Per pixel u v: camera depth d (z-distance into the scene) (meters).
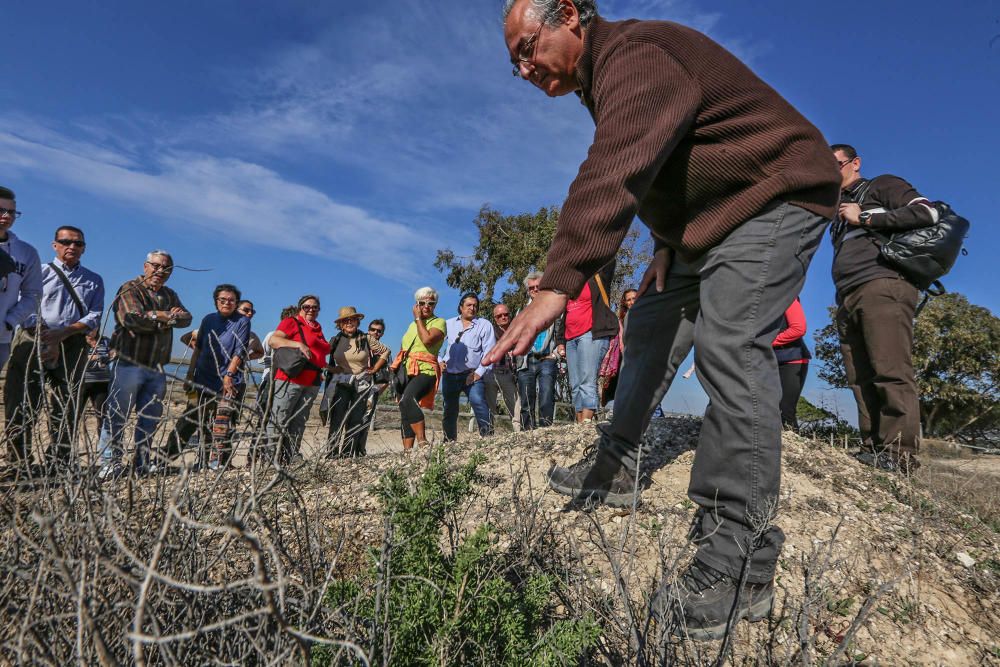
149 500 1.24
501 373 5.64
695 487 1.70
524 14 1.84
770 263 1.60
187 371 1.31
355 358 4.92
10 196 3.34
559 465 2.75
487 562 1.46
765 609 1.59
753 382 1.59
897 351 3.14
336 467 2.57
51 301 3.57
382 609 1.12
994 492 3.19
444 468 1.34
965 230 3.09
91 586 0.94
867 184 3.40
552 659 1.13
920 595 1.88
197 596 1.00
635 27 1.69
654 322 2.09
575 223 1.46
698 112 1.61
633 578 1.77
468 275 19.36
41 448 1.21
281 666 0.92
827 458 3.04
